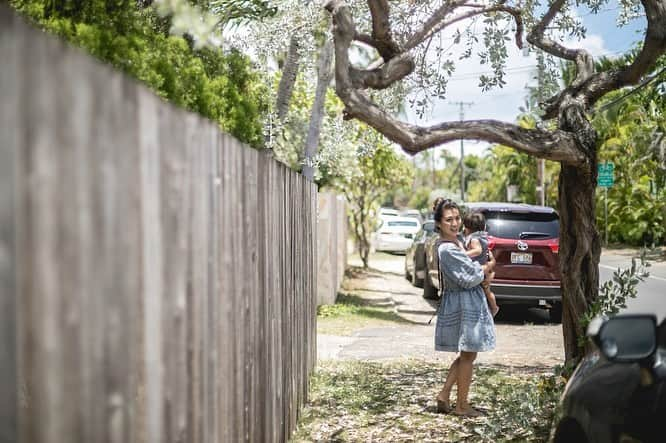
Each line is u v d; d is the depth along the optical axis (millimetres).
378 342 10414
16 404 1457
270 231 4676
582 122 5953
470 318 6094
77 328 1672
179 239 2500
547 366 8594
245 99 7391
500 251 12391
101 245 1794
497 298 12508
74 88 1650
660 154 30031
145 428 2143
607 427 2965
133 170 2016
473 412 6246
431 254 15398
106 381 1836
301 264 6551
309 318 7414
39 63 1515
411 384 7508
